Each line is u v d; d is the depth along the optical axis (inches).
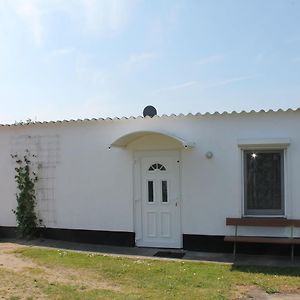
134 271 352.2
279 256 410.9
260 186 426.9
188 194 441.1
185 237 441.7
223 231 429.1
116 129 467.5
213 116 432.5
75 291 295.3
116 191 467.5
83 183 480.4
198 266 370.9
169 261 391.2
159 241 452.8
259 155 427.5
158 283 318.0
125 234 463.5
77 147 482.6
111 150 469.7
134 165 461.4
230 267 367.2
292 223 406.0
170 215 449.1
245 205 429.7
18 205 504.1
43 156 497.0
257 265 374.9
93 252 432.5
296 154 412.5
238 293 298.5
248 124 423.2
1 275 337.1
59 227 490.6
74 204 484.1
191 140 438.9
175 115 442.3
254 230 420.2
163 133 422.9
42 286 306.5
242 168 427.8
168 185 450.0
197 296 286.5
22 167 505.4
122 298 279.1
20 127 506.3
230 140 428.1
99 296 283.6
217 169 431.5
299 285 315.6
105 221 471.2
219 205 431.2
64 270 355.6
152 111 488.7
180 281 323.6
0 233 516.7
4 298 279.7
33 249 438.9
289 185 413.7
